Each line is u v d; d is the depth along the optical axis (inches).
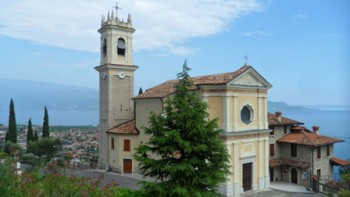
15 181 460.8
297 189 1374.3
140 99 1487.5
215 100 1259.8
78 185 495.5
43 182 496.4
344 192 1191.6
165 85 1560.0
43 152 2011.6
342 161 1529.3
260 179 1352.1
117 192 751.7
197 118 759.1
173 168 719.7
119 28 1691.7
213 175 749.3
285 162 1515.7
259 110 1369.3
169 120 781.9
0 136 3486.7
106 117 1664.6
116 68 1665.8
